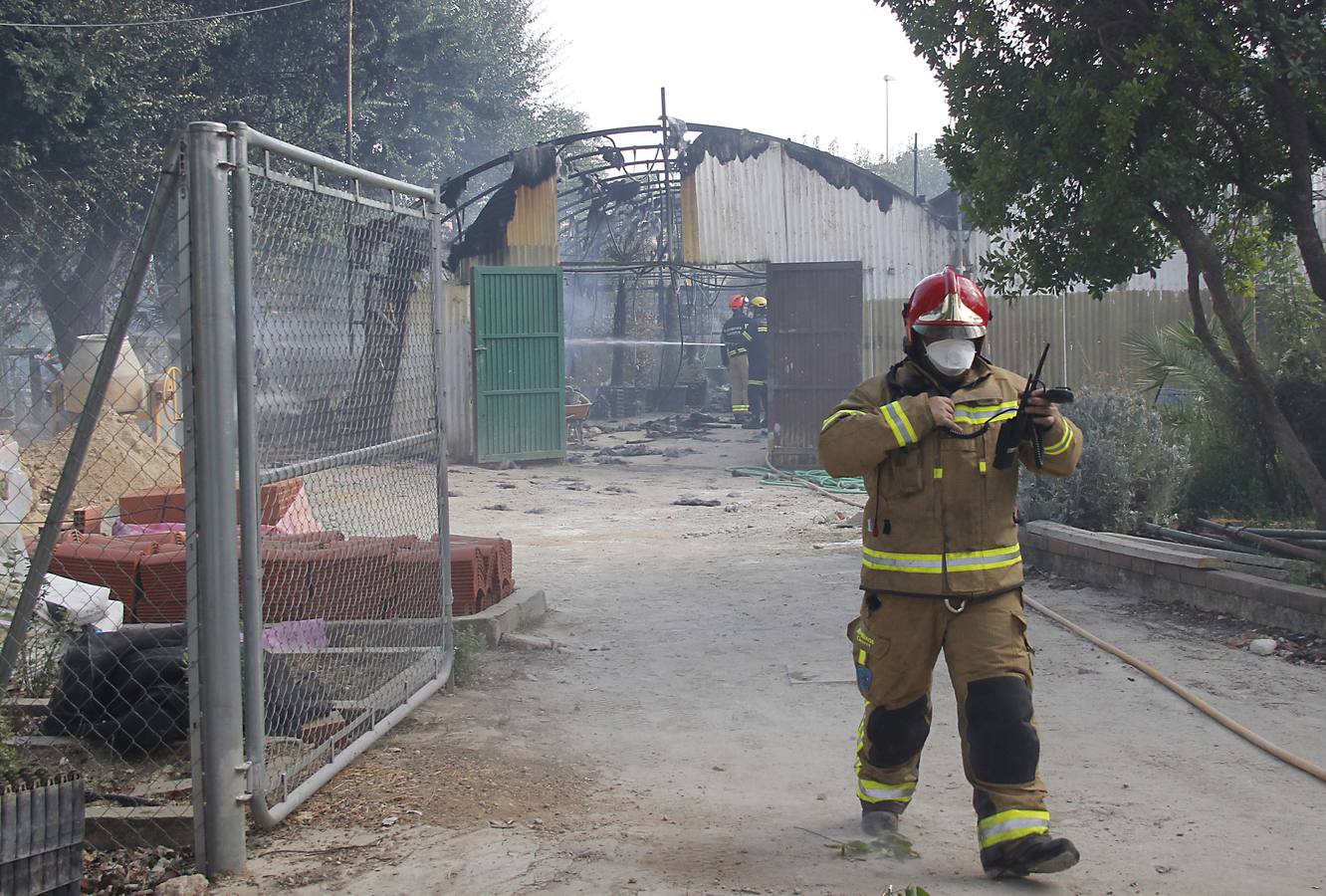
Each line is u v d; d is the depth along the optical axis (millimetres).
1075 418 10672
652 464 20516
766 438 24562
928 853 4281
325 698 5602
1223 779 5098
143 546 7359
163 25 21766
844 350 19922
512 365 19938
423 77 34281
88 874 4176
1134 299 19375
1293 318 10883
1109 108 7637
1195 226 8250
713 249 20172
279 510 8680
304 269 5027
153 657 5285
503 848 4309
